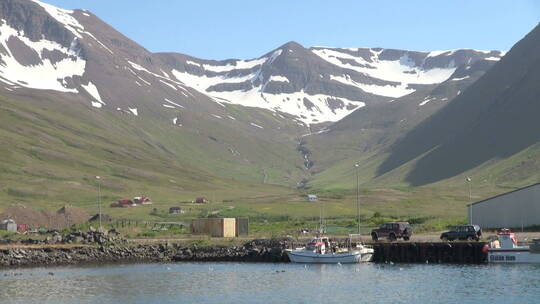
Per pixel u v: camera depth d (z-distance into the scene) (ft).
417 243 401.08
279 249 428.97
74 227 590.55
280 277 352.28
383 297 289.33
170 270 387.14
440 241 411.54
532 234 436.35
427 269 367.04
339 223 639.35
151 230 582.76
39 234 545.44
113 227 588.91
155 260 439.22
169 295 305.12
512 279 321.73
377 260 412.36
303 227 594.65
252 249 436.76
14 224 621.72
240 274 366.43
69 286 331.57
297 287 319.06
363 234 509.76
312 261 409.90
